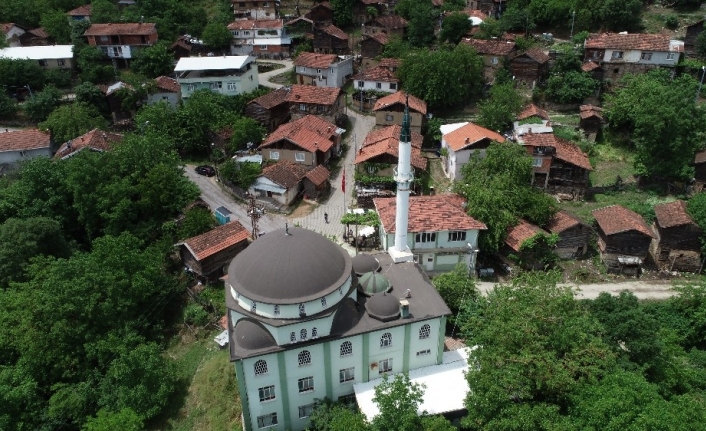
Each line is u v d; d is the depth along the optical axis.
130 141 68.75
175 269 60.88
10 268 54.88
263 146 78.00
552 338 37.28
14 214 63.56
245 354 36.81
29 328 48.06
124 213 62.34
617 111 77.56
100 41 107.12
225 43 116.62
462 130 74.75
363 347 39.75
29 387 44.06
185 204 65.44
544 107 90.69
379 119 86.62
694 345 48.78
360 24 124.06
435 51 96.25
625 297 43.94
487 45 96.25
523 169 61.56
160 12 120.38
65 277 50.12
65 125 82.31
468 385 40.12
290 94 91.19
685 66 87.81
